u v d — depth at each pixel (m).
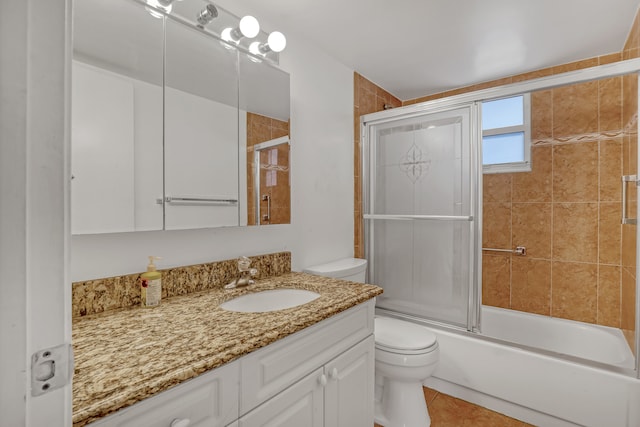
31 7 0.31
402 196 2.20
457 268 1.98
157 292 1.11
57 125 0.33
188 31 1.26
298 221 1.84
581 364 1.51
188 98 1.25
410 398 1.60
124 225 1.07
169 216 1.19
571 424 1.53
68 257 0.34
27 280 0.31
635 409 1.38
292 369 0.95
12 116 0.29
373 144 2.34
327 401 1.08
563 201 2.21
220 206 1.36
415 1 1.51
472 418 1.70
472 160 1.90
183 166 1.24
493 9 1.57
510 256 2.41
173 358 0.71
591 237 2.12
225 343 0.79
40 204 0.31
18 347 0.30
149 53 1.14
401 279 2.21
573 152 2.16
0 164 0.29
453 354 1.87
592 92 2.09
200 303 1.13
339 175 2.17
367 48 1.98
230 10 1.46
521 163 2.34
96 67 1.01
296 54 1.82
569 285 2.20
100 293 1.04
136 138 1.10
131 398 0.58
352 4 1.54
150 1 1.15
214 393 0.75
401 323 1.82
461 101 1.93
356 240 2.33
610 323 2.06
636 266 1.49
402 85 2.59
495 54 2.05
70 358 0.34
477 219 1.89
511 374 1.68
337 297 1.21
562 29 1.75
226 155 1.38
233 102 1.41
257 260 1.57
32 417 0.31
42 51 0.31
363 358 1.29
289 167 1.67
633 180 1.50
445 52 2.03
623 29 1.75
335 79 2.12
